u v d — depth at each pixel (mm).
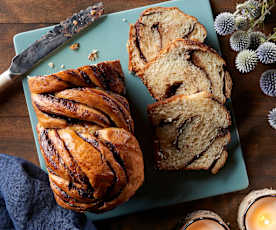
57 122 526
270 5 652
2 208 611
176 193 646
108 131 525
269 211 643
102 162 513
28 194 587
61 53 647
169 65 627
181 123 626
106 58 649
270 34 649
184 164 637
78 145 512
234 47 619
